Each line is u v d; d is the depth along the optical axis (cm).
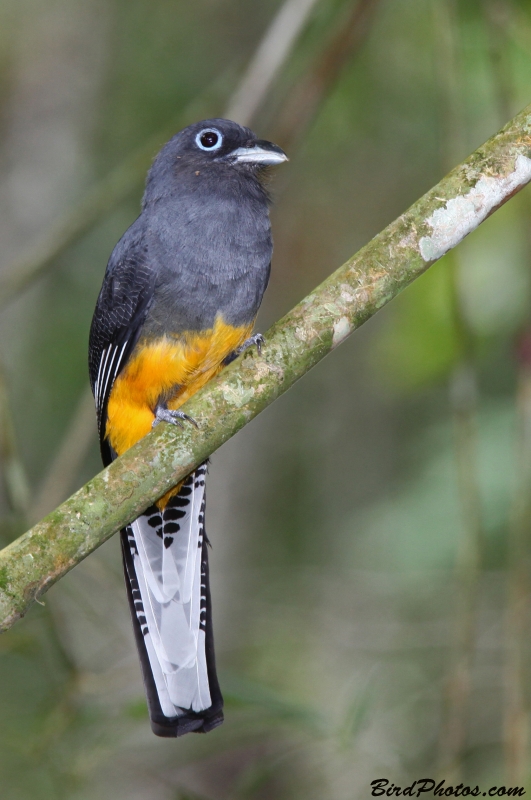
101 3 1529
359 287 634
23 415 1530
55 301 1538
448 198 638
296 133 1078
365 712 881
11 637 952
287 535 1584
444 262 1034
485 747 1068
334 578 1309
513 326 1029
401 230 639
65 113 1493
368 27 1066
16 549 593
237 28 1547
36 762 932
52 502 996
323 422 1689
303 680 1241
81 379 1530
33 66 1498
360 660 1256
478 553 888
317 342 632
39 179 1459
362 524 1424
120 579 1034
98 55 1521
